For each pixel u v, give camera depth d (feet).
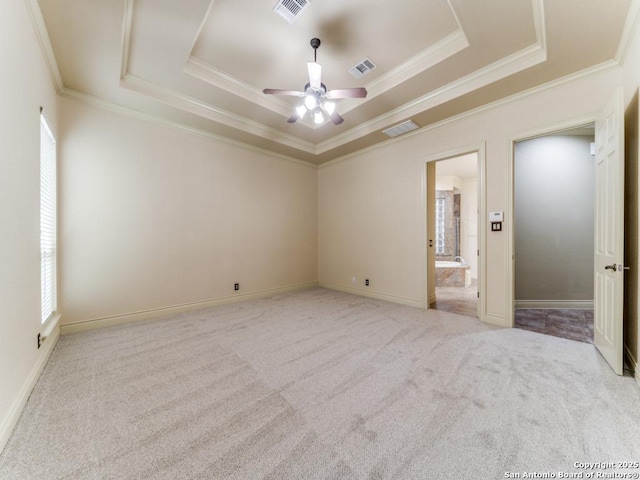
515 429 4.78
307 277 17.95
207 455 4.28
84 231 9.75
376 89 10.59
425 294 12.72
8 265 4.86
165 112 11.02
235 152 14.24
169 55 8.45
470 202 23.61
